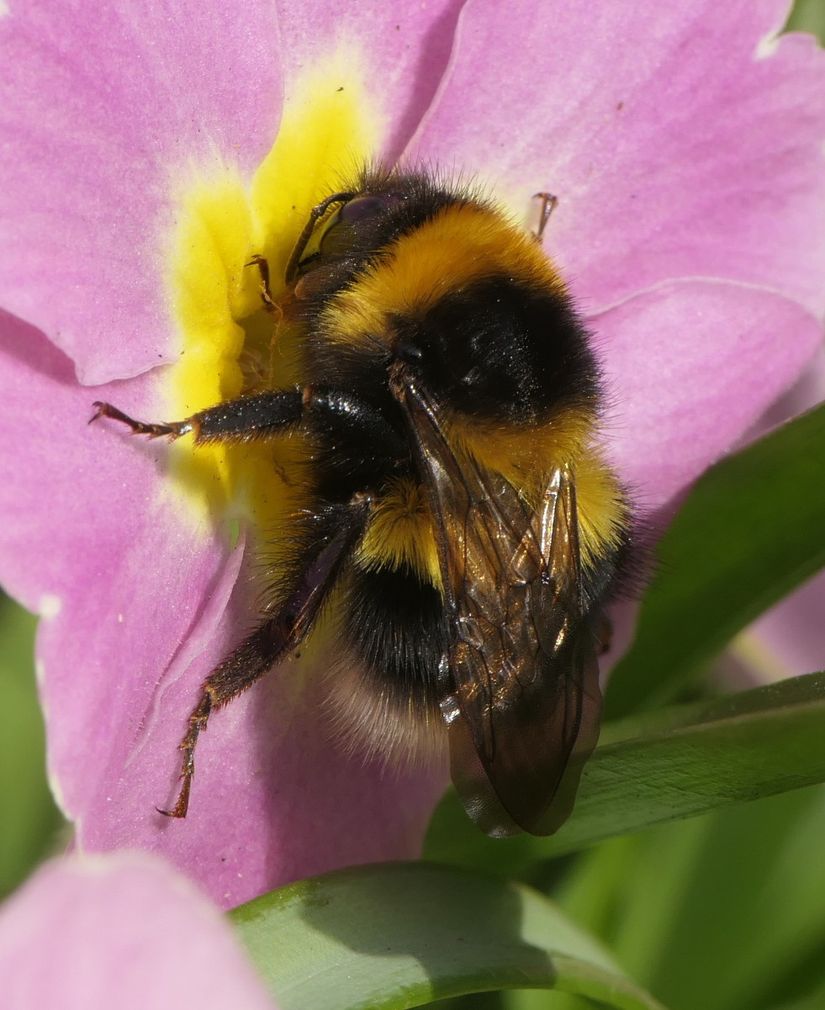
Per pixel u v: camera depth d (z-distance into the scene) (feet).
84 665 0.46
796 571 0.52
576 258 0.53
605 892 0.55
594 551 0.50
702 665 0.52
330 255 0.51
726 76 0.52
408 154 0.52
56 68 0.47
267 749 0.50
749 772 0.48
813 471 0.52
